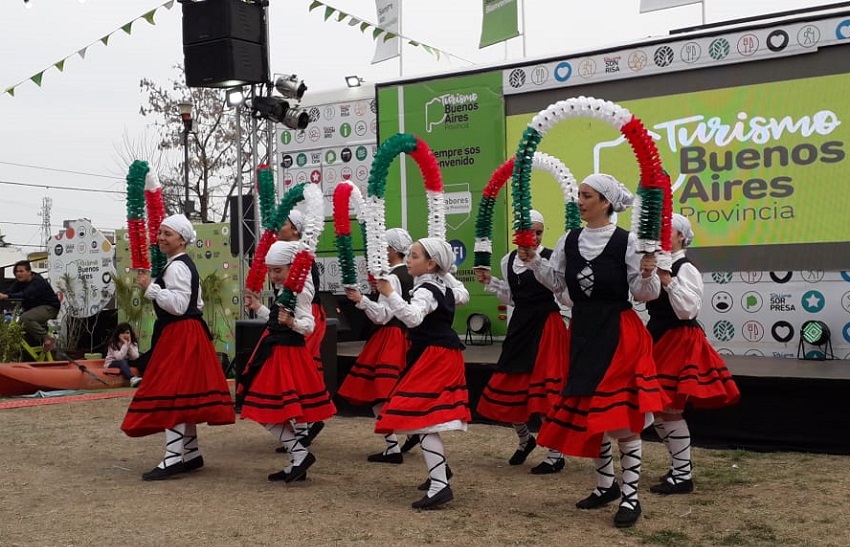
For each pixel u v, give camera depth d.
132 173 5.40
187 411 5.42
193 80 8.50
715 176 7.60
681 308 4.72
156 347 5.46
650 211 4.09
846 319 7.12
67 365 10.05
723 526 4.29
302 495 5.03
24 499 5.00
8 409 8.56
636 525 4.32
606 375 4.17
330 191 10.30
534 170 8.39
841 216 7.13
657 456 6.04
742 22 8.09
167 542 4.12
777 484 5.16
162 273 5.50
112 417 8.04
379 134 9.27
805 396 6.05
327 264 10.08
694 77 7.67
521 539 4.10
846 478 5.29
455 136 8.85
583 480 5.38
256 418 5.09
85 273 12.72
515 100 8.55
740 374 6.28
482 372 7.30
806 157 7.25
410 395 4.53
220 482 5.40
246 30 8.41
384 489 5.19
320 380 5.30
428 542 4.06
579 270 4.33
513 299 5.74
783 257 7.35
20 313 11.55
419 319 4.49
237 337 7.77
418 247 4.69
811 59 7.21
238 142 9.27
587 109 4.34
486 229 5.53
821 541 4.05
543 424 4.40
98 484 5.37
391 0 10.86
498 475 5.53
